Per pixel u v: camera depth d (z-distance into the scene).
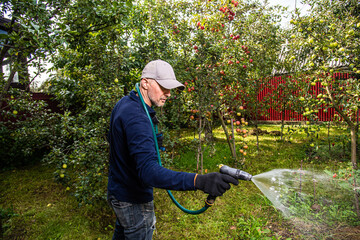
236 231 2.76
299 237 2.51
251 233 2.65
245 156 5.38
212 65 3.96
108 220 3.12
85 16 2.82
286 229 2.67
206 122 4.93
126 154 1.36
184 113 4.81
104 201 3.50
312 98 3.88
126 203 1.43
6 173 5.05
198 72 3.89
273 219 2.91
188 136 7.23
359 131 4.68
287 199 3.11
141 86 1.51
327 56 3.45
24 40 2.23
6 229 2.96
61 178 3.16
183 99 4.43
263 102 6.18
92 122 3.61
